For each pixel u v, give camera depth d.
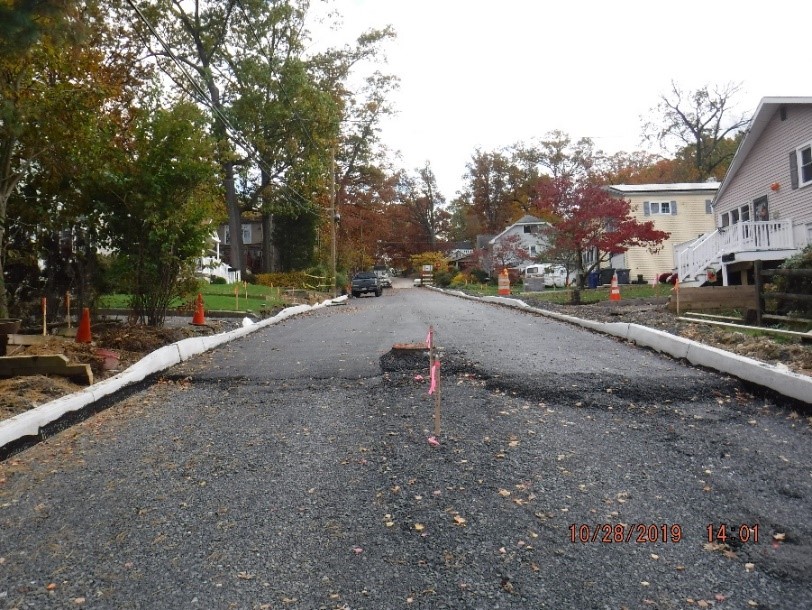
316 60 37.28
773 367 7.20
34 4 7.63
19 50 8.16
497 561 3.74
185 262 13.12
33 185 12.67
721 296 14.71
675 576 3.56
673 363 8.91
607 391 7.40
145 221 11.99
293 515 4.43
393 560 3.77
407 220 86.31
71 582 3.59
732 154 50.56
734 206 24.30
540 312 17.33
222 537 4.12
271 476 5.19
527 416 6.60
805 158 19.66
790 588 3.42
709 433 5.95
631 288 27.50
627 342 11.04
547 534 4.06
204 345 11.59
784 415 6.50
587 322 13.52
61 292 13.16
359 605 3.32
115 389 7.89
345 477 5.11
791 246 19.34
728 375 7.85
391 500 4.62
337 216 40.06
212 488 4.95
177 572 3.69
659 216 35.00
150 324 12.70
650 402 7.02
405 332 13.62
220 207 15.27
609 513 4.34
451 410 6.88
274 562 3.78
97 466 5.52
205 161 12.52
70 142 11.67
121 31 21.58
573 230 20.34
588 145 66.38
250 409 7.34
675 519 4.24
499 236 62.44
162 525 4.31
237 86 32.69
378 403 7.35
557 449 5.60
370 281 41.00
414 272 89.69
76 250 12.93
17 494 4.90
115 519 4.42
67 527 4.30
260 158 33.28
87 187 11.91
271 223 46.75
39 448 6.04
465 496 4.66
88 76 12.49
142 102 12.38
